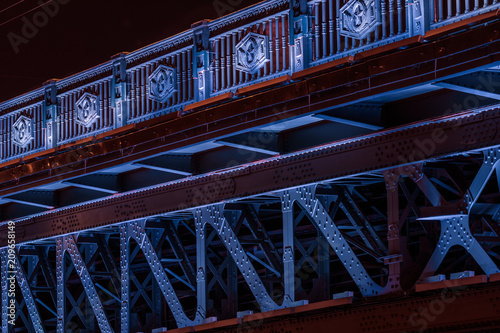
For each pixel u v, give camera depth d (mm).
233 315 18125
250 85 15672
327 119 14578
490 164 13695
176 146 16875
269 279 17703
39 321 23578
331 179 15812
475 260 14508
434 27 13484
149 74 18750
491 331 13289
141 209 19828
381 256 15828
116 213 20531
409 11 13766
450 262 19203
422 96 14359
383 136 15039
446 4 13828
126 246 20328
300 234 22000
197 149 17641
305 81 14344
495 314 13250
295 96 14500
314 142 16031
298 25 15516
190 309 25219
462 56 12266
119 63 19234
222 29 17047
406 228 18703
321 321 15906
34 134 21891
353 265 15625
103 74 19781
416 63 12773
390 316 14734
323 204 17203
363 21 14430
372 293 15227
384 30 14172
